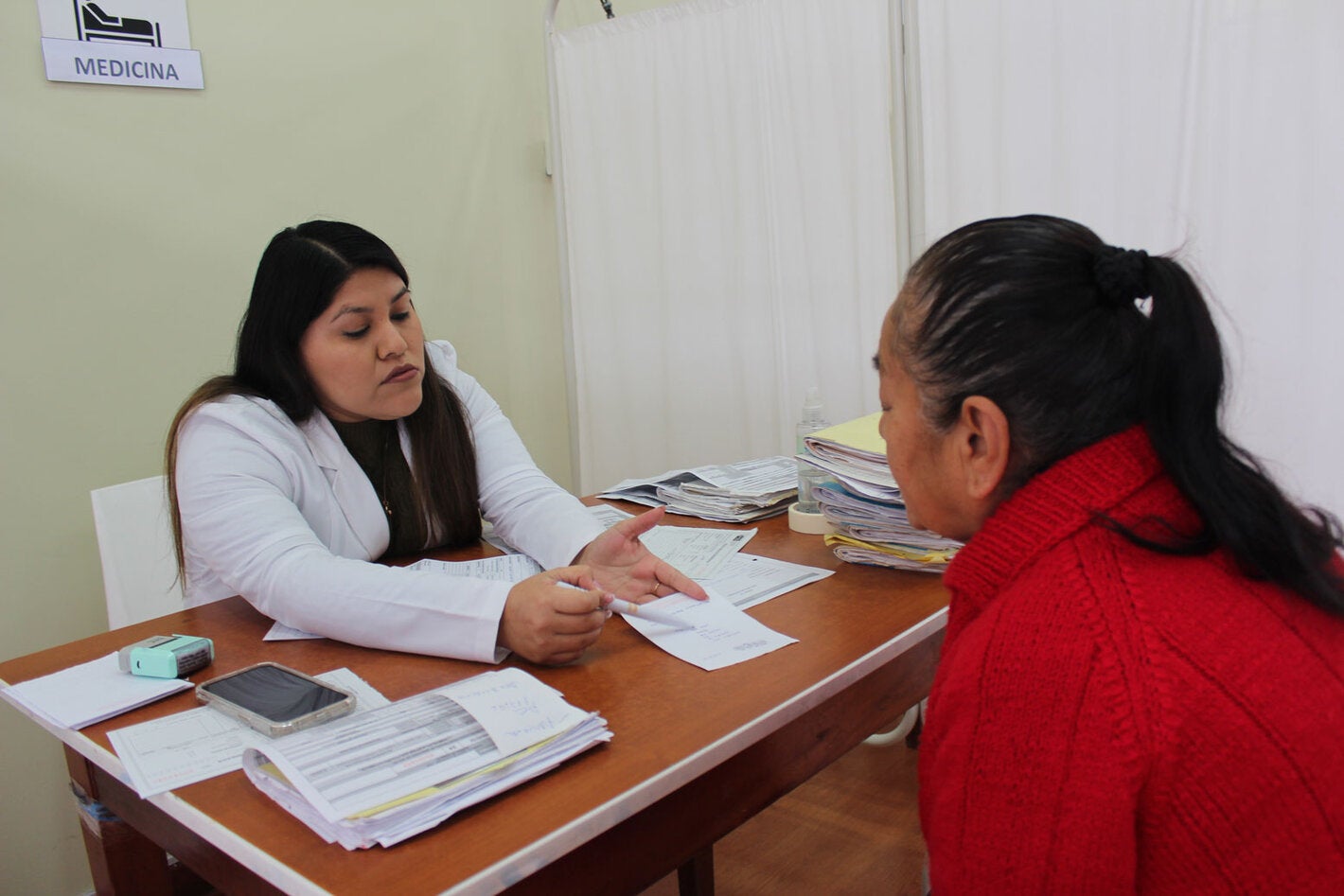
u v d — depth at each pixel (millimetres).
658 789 866
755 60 2451
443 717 932
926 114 2191
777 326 2531
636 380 2879
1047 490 702
